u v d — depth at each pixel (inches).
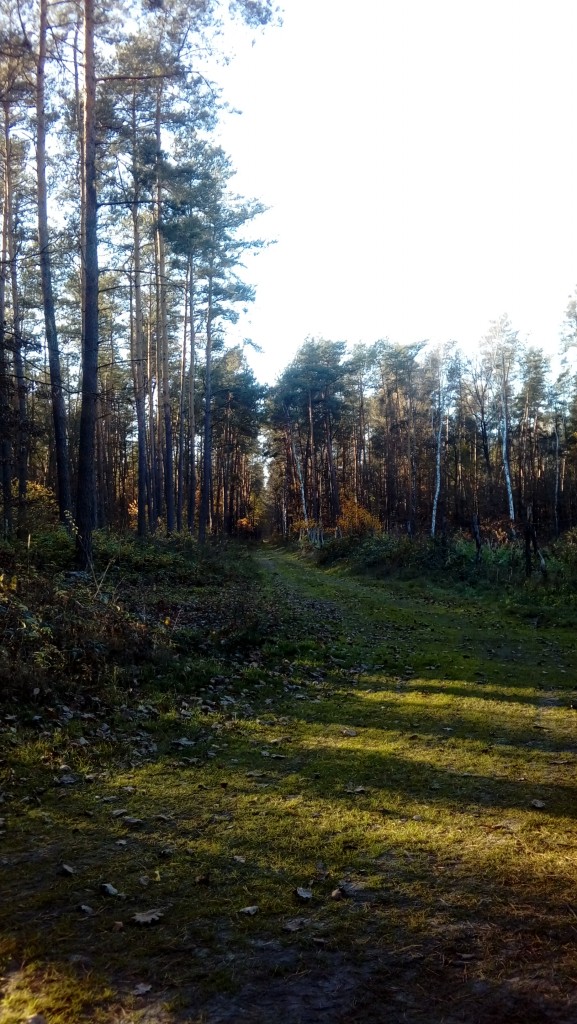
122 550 696.4
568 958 117.2
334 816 183.3
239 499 2647.6
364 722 280.4
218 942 125.5
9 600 338.6
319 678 364.2
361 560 1133.1
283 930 129.1
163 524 1167.6
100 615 368.2
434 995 109.7
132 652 342.0
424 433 2165.4
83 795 199.0
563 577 719.1
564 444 2050.9
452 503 2170.3
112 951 122.6
